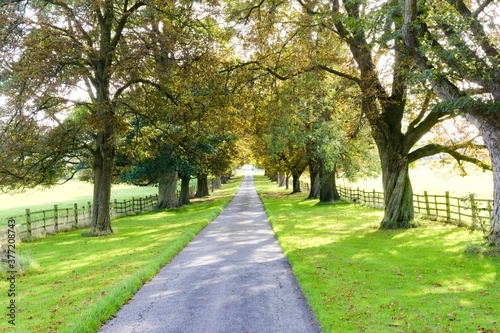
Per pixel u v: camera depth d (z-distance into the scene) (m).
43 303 6.64
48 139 14.92
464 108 9.67
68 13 14.10
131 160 26.11
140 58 13.95
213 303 6.51
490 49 9.52
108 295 6.75
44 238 16.17
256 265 9.32
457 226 13.87
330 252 10.29
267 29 14.80
